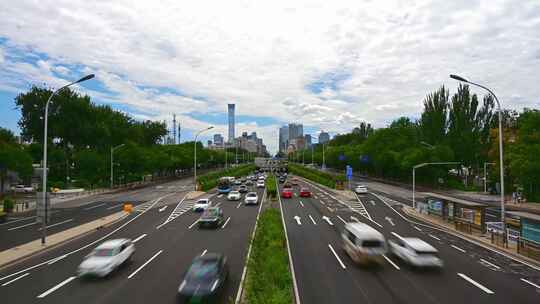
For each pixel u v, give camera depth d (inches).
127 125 4033.0
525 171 1934.1
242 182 3467.0
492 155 2632.9
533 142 2063.2
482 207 1255.5
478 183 3467.0
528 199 2351.1
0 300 663.8
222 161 7076.8
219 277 679.1
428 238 1219.2
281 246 876.6
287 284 651.5
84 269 765.9
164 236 1224.2
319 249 1042.7
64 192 2709.2
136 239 1179.9
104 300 660.1
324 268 859.4
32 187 2972.4
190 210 1844.2
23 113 3203.7
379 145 3531.0
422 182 3336.6
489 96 3233.3
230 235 1234.6
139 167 3366.1
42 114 3186.5
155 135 4879.4
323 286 735.7
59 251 1035.3
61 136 3319.4
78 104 3289.9
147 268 855.7
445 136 3280.0
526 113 2262.6
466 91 3198.8
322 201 2224.4
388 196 2485.2
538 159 1903.3
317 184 3474.4
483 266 886.4
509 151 2249.0
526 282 769.6
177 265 880.3
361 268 860.6
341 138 6314.0
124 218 1619.1
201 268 684.1
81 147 3501.5
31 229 1359.5
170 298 668.1
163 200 2265.0
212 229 1343.5
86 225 1421.0
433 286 741.3
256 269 718.5
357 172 5236.2
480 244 1130.0
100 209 1903.3
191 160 4633.4
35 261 928.3
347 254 979.9
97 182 3277.6
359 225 978.1
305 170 4488.2
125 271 832.3
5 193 2723.9
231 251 1016.2
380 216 1680.6
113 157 3235.7
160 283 749.9
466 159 3193.9
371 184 3484.3
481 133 3240.7
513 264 905.5
